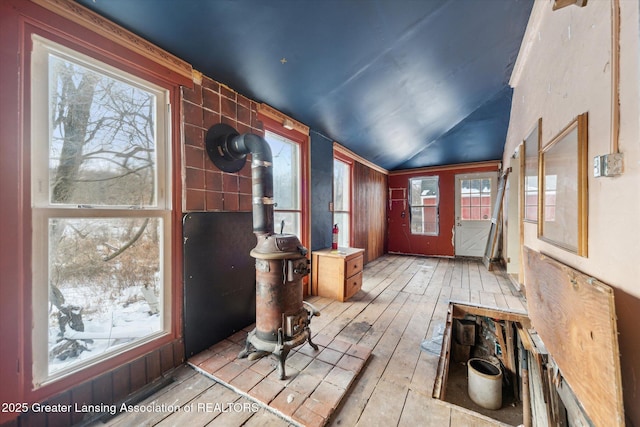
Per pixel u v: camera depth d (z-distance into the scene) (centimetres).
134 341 148
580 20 132
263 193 172
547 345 164
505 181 417
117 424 123
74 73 126
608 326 94
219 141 192
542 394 181
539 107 207
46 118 117
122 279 144
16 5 107
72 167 126
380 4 162
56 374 119
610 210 105
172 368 164
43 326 116
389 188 610
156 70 156
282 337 158
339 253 305
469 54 245
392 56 219
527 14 212
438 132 428
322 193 337
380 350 191
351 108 287
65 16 120
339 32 178
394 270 442
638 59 88
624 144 96
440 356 184
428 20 188
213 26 149
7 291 106
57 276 121
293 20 159
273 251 158
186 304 172
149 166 156
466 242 541
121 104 144
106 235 138
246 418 127
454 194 550
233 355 177
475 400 237
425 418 128
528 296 223
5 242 105
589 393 106
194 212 176
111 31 135
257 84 210
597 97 114
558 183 158
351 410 134
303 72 210
